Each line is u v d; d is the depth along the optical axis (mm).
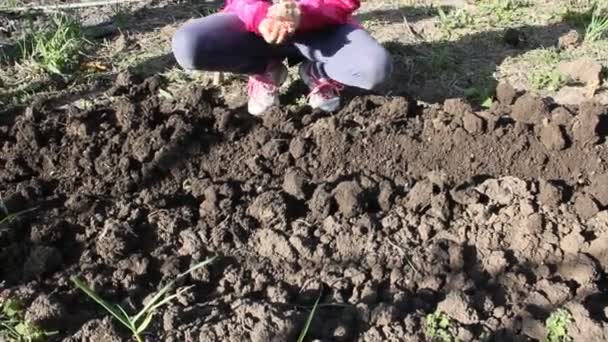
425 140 2881
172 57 3438
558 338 2357
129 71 3209
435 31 3557
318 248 2617
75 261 2623
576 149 2838
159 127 2916
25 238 2676
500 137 2857
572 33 3438
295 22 2816
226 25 2908
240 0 2912
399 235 2656
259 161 2871
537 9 3688
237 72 2996
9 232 2656
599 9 3592
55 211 2738
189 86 3146
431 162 2859
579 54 3375
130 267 2580
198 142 2912
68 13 3764
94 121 2986
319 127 2918
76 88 3271
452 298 2404
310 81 3049
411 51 3422
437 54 3361
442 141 2871
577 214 2660
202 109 2969
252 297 2520
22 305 2467
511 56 3383
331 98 3016
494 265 2543
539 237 2600
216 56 2906
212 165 2895
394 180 2848
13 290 2500
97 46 3523
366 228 2658
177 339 2375
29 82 3305
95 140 2922
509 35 3447
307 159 2879
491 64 3340
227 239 2662
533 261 2566
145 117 2959
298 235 2648
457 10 3664
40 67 3361
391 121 2932
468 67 3332
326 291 2527
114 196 2816
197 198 2795
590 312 2424
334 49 2961
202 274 2559
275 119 2973
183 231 2686
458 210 2695
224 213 2725
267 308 2395
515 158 2848
